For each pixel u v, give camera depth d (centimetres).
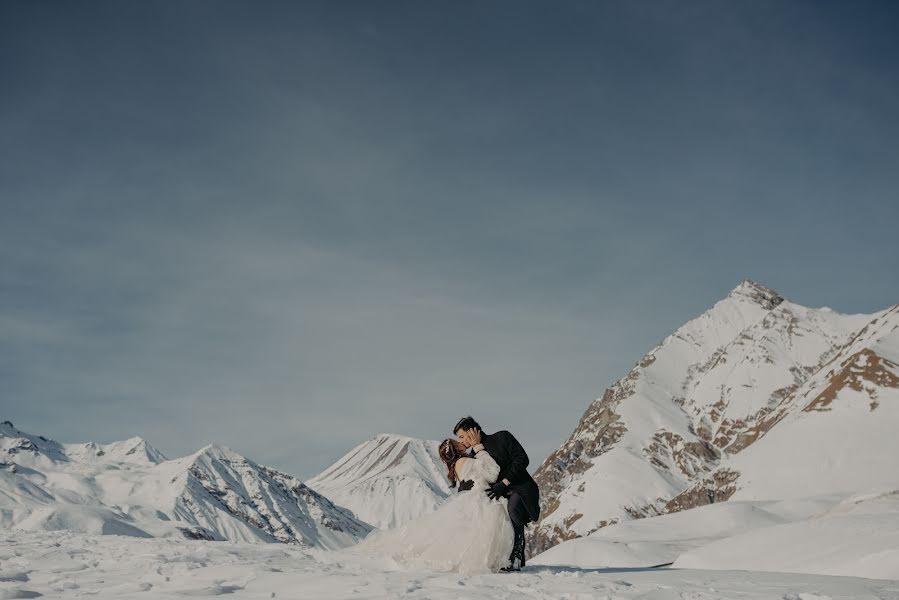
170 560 1184
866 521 2755
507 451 1068
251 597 788
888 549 2236
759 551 3020
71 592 848
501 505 1044
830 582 881
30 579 990
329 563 1089
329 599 758
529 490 1058
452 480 1103
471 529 1028
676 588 808
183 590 829
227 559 1223
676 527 11088
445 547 1033
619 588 809
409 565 1038
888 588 806
